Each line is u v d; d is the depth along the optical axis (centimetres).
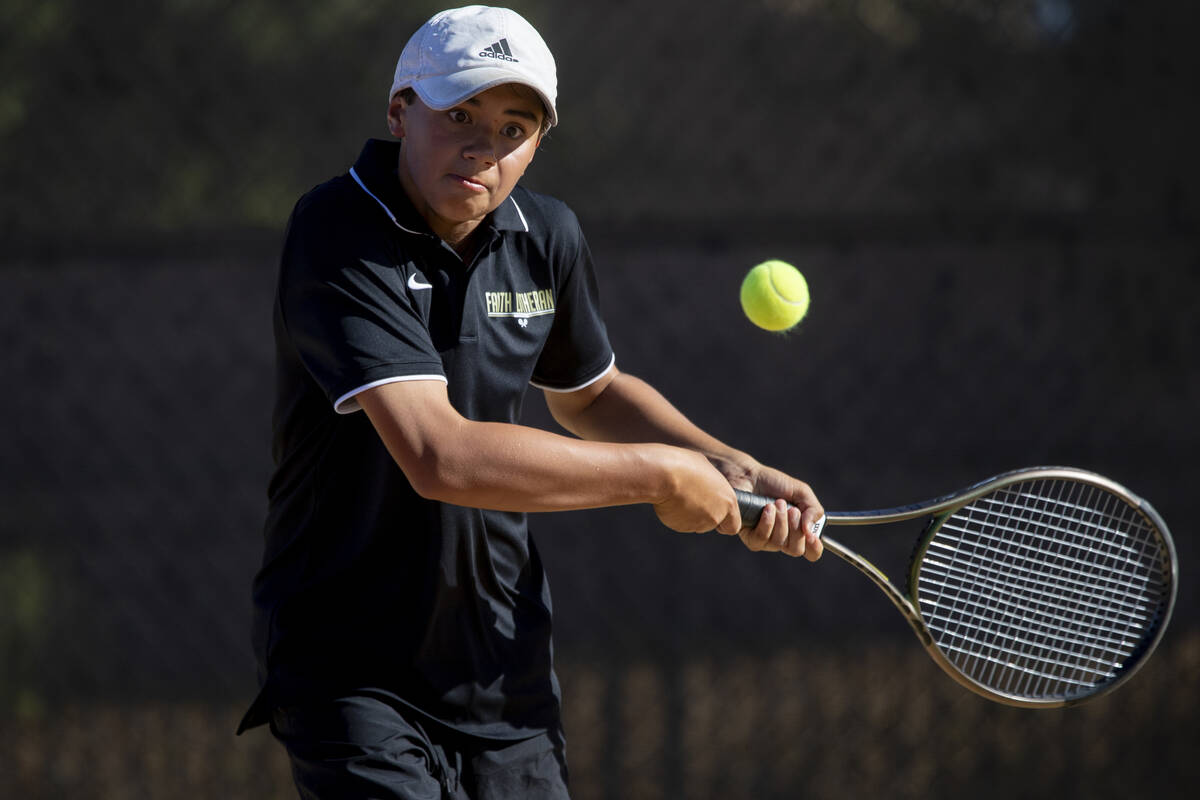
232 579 1493
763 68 1562
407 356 675
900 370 1501
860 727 1471
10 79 1531
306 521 750
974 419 1502
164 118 1547
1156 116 1519
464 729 776
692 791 1448
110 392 1495
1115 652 920
